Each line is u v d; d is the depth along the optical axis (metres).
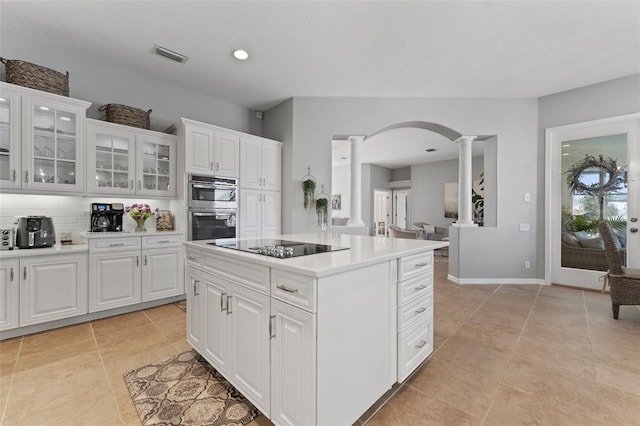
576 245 3.83
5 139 2.31
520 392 1.62
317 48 2.87
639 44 2.77
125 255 2.81
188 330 2.01
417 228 8.31
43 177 2.48
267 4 2.26
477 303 3.23
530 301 3.30
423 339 1.88
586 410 1.47
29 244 2.39
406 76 3.47
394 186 9.50
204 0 2.22
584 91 3.72
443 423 1.38
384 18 2.42
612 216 3.56
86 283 2.59
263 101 4.25
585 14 2.35
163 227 3.36
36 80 2.46
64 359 1.96
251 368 1.43
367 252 1.55
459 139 4.23
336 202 9.51
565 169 3.89
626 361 1.95
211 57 3.04
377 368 1.47
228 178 3.60
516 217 4.12
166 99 3.60
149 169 3.20
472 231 4.14
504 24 2.48
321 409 1.15
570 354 2.06
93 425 1.36
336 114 4.11
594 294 3.56
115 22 2.48
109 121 2.97
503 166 4.11
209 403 1.52
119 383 1.69
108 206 2.96
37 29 2.58
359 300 1.35
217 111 4.11
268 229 4.05
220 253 1.61
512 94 4.00
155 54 2.99
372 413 1.46
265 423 1.39
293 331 1.21
